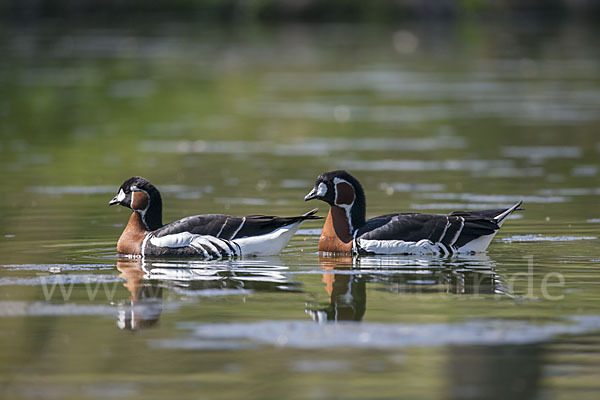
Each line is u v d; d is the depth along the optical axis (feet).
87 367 27.68
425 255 43.62
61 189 65.10
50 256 43.93
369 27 220.84
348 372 27.09
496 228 43.52
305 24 228.84
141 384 26.27
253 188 64.90
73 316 33.12
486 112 103.96
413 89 125.49
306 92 124.26
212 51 171.73
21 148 85.20
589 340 29.73
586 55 164.25
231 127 97.25
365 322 31.99
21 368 27.63
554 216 53.42
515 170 71.10
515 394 25.32
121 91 124.16
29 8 228.22
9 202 59.98
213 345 29.60
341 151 82.02
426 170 71.82
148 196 44.86
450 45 182.19
